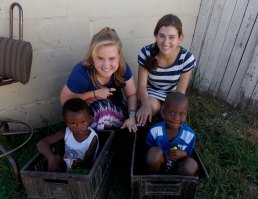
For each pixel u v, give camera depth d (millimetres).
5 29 1973
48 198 1639
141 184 1617
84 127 1744
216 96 3020
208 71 3047
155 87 2434
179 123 1744
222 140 2340
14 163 1829
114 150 2084
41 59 2217
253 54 2512
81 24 2289
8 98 2211
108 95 2082
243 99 2730
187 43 3127
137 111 2254
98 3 2301
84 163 1820
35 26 2080
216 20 2822
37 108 2404
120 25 2516
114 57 1878
